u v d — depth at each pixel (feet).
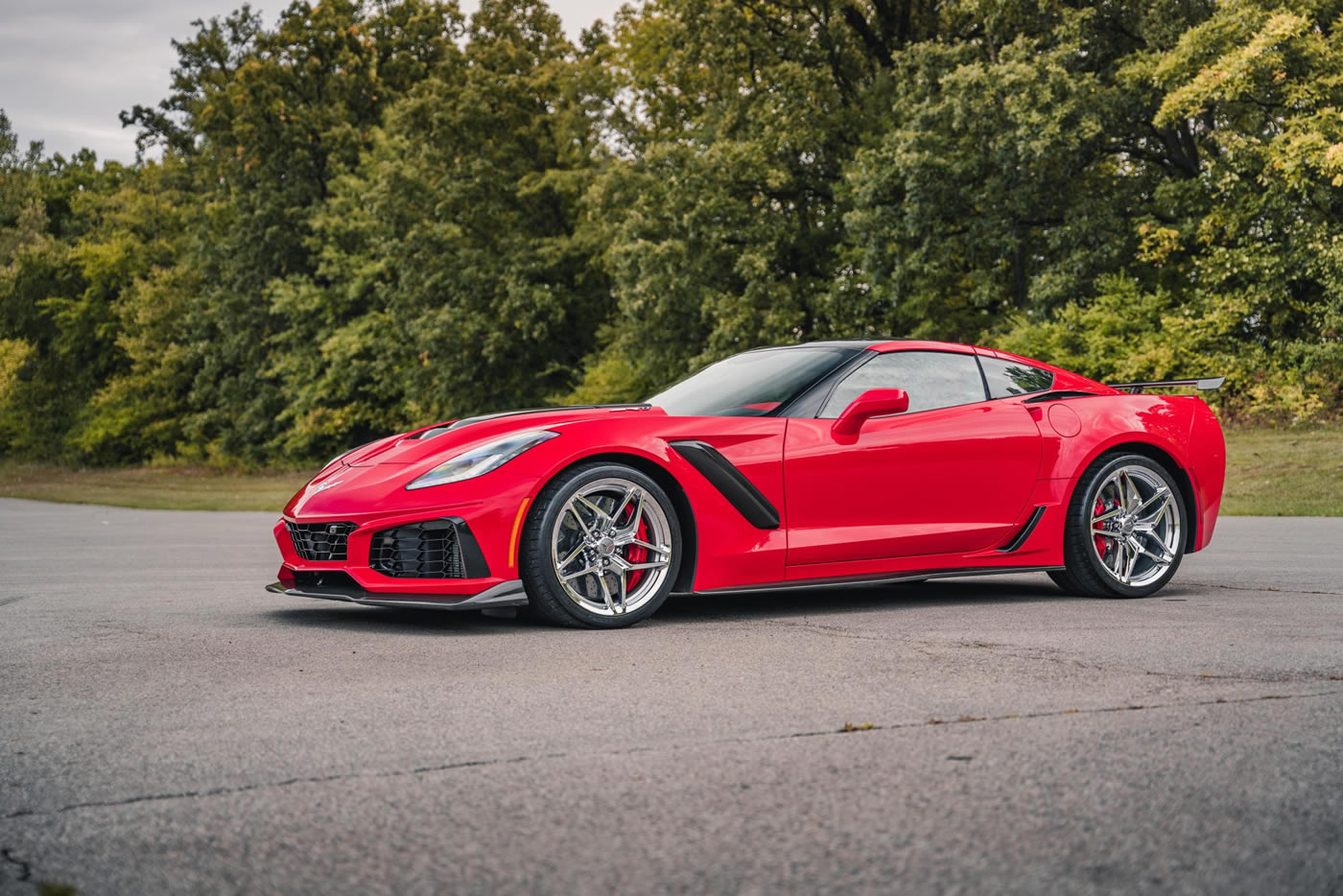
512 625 13.89
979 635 12.91
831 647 12.12
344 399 131.13
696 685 10.07
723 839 6.04
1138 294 72.69
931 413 16.06
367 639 12.91
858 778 7.15
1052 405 17.01
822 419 15.28
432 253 106.42
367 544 13.67
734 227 83.76
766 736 8.23
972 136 73.31
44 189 205.16
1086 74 69.26
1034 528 16.53
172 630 13.79
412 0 134.51
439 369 106.93
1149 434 17.35
